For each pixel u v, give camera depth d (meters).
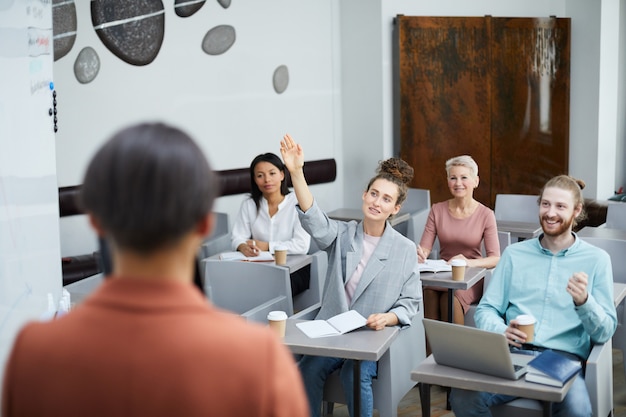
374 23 7.11
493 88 7.45
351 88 7.32
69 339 0.87
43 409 0.86
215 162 6.62
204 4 6.43
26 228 2.64
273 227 4.93
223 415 0.84
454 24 7.24
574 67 7.84
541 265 3.23
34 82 2.69
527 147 7.65
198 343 0.85
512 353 3.00
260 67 6.84
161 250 0.86
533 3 7.75
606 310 3.06
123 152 0.85
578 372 2.77
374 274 3.40
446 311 4.29
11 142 2.54
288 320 3.27
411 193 6.16
